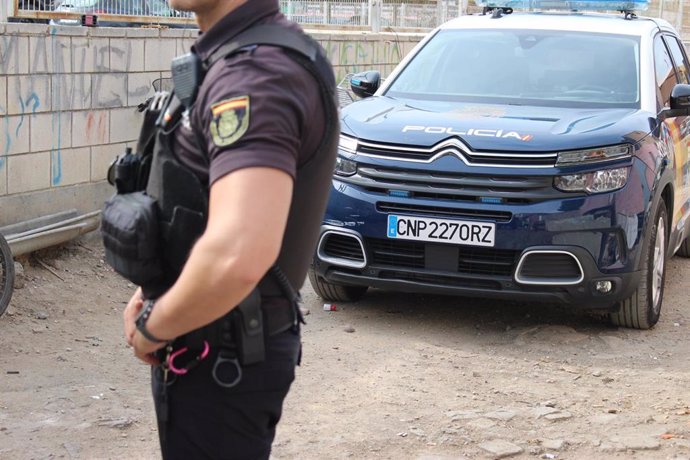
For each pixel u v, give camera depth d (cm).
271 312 201
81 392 461
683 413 461
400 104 639
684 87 636
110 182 218
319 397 470
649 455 411
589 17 730
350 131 588
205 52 197
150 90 746
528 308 647
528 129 566
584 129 567
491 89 656
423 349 553
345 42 1072
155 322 188
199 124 190
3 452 390
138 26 745
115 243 198
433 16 1288
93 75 690
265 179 178
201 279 177
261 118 180
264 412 205
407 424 439
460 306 648
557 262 550
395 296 667
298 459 397
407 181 566
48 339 542
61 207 676
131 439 412
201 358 198
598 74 654
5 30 611
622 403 475
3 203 627
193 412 201
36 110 644
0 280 538
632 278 561
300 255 204
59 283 632
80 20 697
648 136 586
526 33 698
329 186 205
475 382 501
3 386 464
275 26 194
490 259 558
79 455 393
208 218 190
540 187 548
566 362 540
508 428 437
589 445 419
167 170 195
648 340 584
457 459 401
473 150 556
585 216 545
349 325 595
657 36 714
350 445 413
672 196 633
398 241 569
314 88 192
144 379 490
